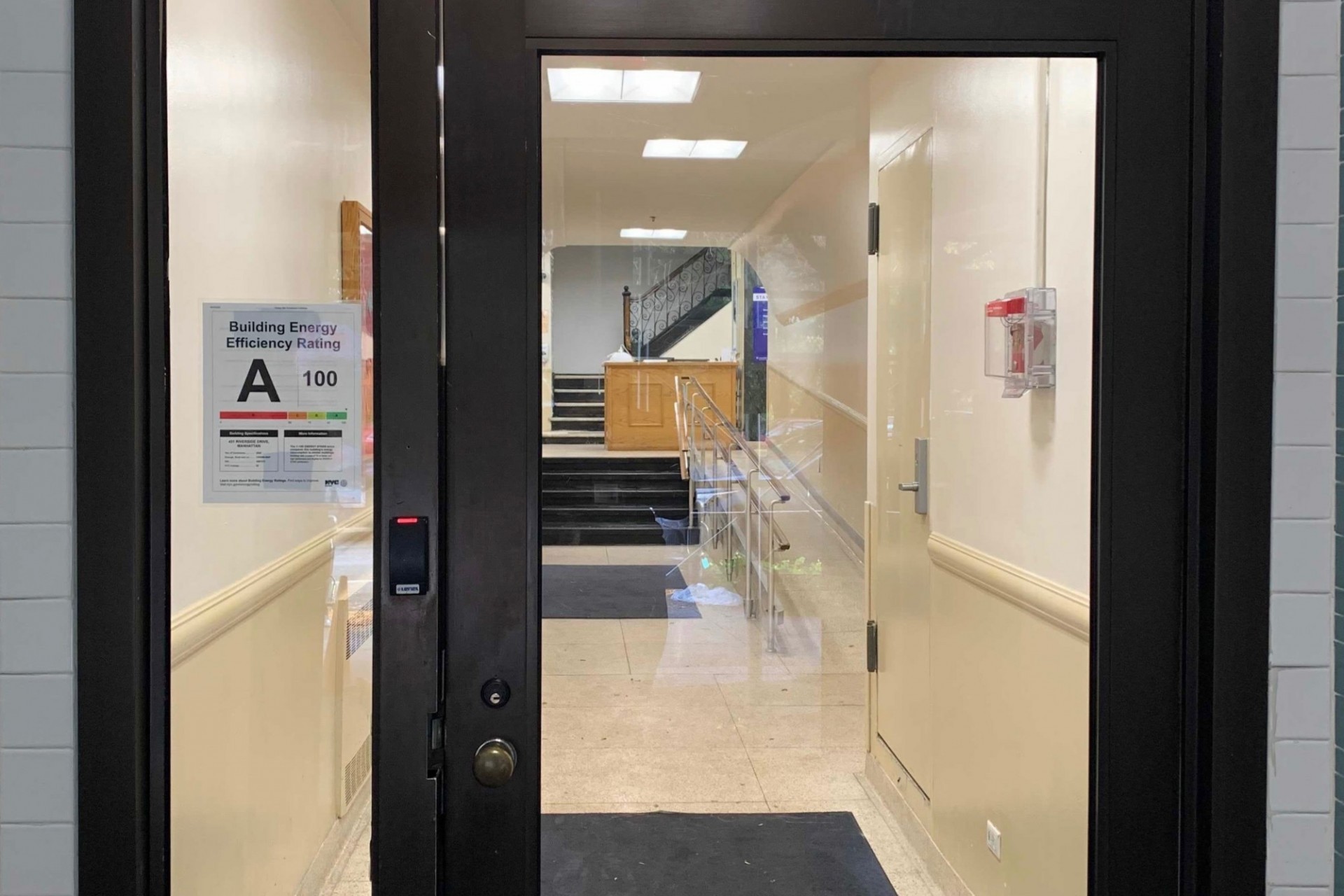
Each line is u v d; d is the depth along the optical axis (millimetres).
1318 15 1298
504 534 1350
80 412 1209
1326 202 1306
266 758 1669
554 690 1504
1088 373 1558
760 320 2145
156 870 1267
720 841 2084
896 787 2352
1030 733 1866
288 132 1547
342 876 1436
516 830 1369
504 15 1326
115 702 1224
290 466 1358
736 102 1739
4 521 1208
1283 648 1325
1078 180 1577
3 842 1221
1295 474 1317
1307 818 1334
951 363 2361
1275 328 1315
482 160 1327
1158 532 1377
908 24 1358
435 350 1331
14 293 1203
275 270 1416
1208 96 1333
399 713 1351
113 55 1203
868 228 2383
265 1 1629
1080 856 1605
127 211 1210
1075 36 1358
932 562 2477
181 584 1354
